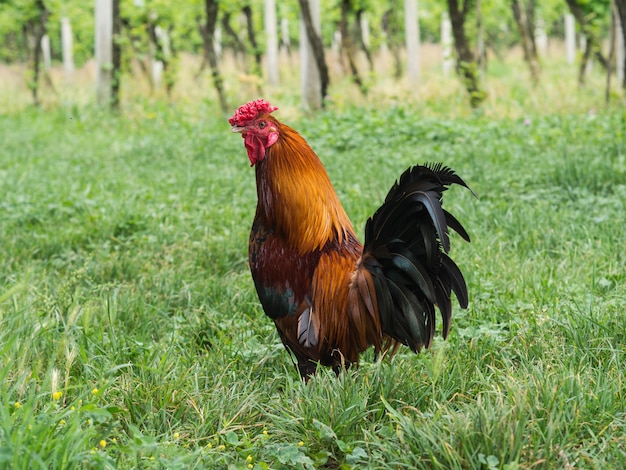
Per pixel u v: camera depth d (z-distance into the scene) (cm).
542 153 1034
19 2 2328
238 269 673
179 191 951
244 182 1000
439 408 364
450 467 322
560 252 635
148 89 2105
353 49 2256
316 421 359
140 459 324
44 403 371
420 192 366
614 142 1026
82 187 1006
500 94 1816
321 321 411
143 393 396
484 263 612
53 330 464
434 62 3762
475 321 505
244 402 395
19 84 2677
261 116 405
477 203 791
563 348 441
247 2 2533
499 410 345
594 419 365
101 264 654
